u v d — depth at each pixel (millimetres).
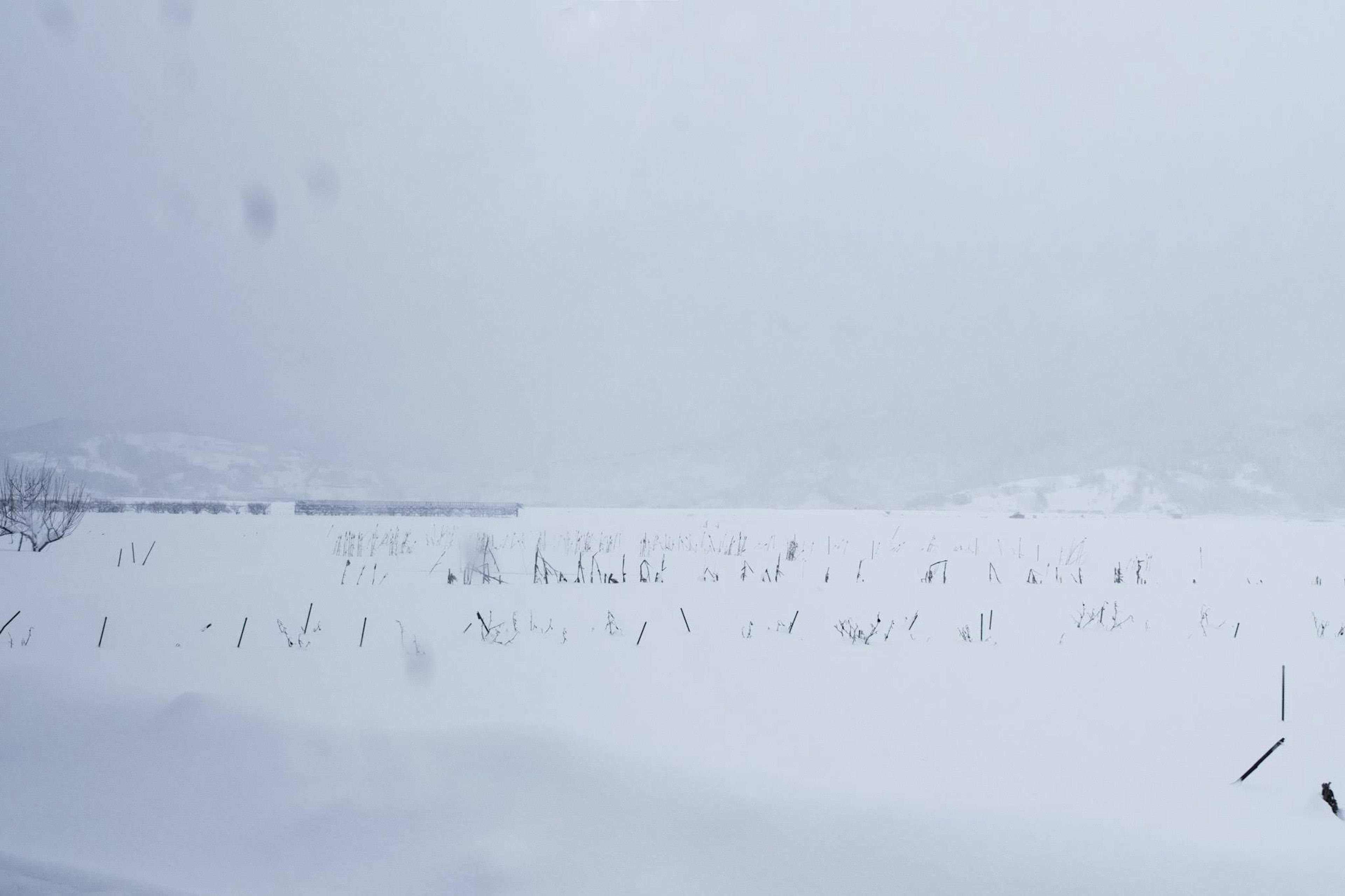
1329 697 7242
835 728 6270
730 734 6070
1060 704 6992
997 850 4426
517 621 10523
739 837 4715
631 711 6605
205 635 9352
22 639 8938
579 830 4867
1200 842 4367
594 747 5512
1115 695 7309
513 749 5508
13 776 5863
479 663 8172
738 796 4973
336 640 9219
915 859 4445
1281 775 5363
